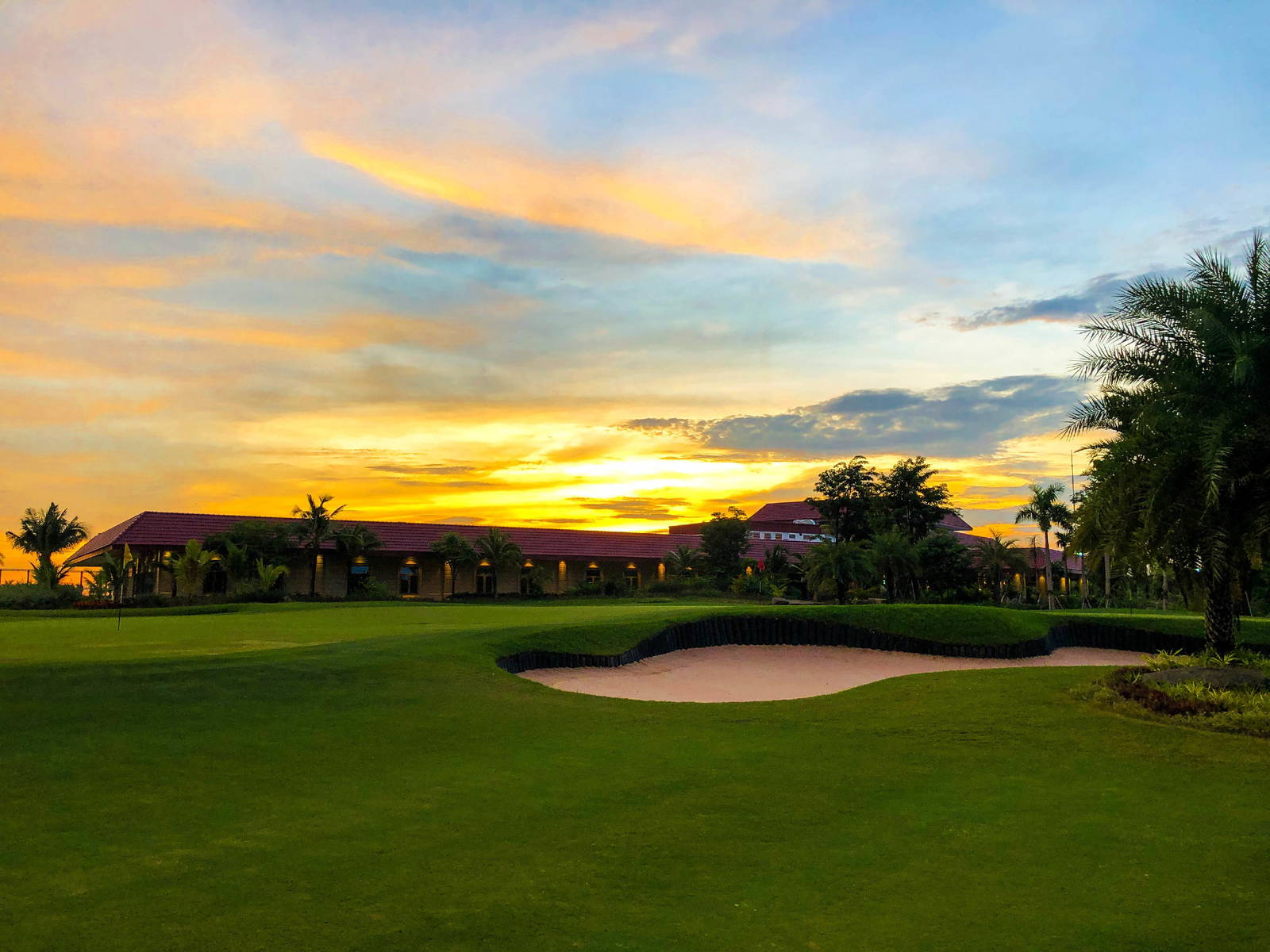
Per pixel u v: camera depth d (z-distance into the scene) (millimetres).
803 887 7840
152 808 9555
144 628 26922
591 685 22359
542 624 26078
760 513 100562
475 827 9203
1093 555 18938
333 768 11320
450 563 65312
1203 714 14422
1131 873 8172
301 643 21703
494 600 62156
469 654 19656
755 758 12273
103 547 58469
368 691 15492
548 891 7641
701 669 26344
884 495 73312
